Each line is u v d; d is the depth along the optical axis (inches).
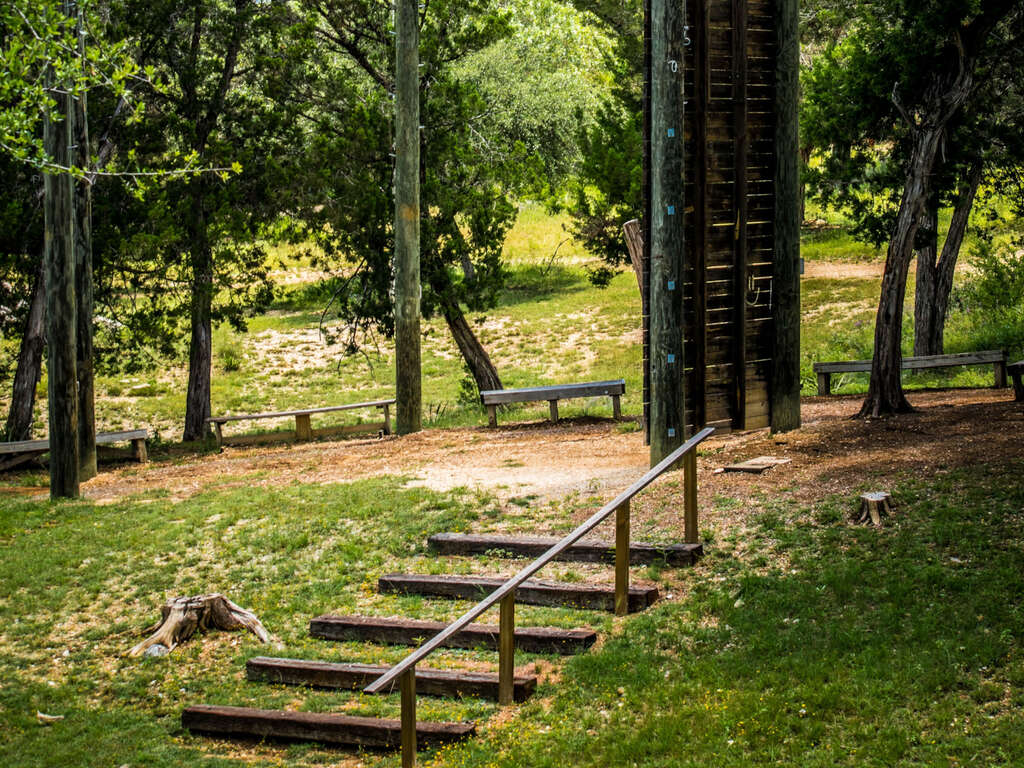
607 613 373.4
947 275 888.9
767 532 411.8
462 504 510.3
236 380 1257.4
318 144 856.3
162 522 531.8
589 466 570.6
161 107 900.6
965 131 705.0
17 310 860.6
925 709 281.3
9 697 359.9
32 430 995.9
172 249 847.1
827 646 319.6
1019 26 661.3
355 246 882.8
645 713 303.3
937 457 462.6
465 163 910.4
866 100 713.6
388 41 918.4
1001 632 308.0
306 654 377.1
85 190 669.9
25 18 401.7
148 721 343.0
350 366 1310.3
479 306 932.0
